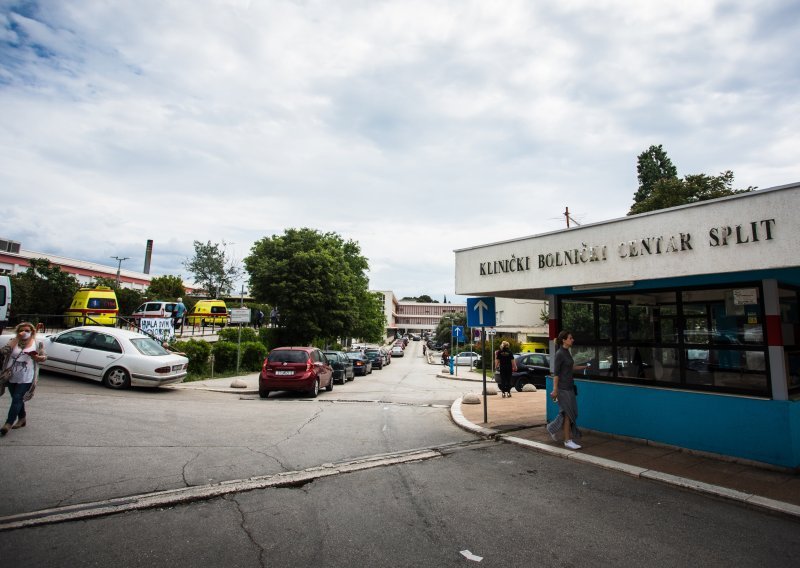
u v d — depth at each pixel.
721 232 6.12
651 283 7.61
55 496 4.80
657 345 7.65
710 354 7.00
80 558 3.64
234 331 25.48
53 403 9.23
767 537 4.34
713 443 6.80
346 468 6.25
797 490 5.43
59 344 12.59
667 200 28.17
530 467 6.57
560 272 8.13
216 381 17.19
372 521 4.56
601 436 8.22
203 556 3.74
